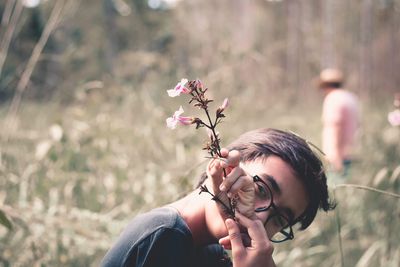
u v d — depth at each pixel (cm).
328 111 567
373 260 388
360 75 1945
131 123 528
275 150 162
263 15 1366
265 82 746
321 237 427
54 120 376
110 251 163
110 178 412
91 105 499
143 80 603
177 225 158
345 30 1898
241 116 585
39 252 300
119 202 405
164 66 603
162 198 372
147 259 155
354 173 539
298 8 1764
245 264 150
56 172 375
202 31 730
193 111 531
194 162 444
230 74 566
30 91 554
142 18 1060
